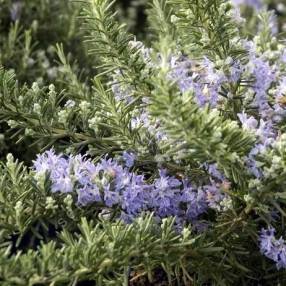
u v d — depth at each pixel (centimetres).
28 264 77
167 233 80
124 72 88
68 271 78
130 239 79
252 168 81
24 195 83
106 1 85
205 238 85
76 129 90
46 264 77
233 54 87
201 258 84
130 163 86
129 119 86
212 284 86
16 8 121
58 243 91
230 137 78
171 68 80
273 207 85
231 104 87
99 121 87
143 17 152
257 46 98
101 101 86
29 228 84
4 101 88
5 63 114
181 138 79
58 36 121
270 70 88
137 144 86
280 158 79
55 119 89
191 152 80
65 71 98
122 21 143
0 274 76
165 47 76
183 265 83
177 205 87
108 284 85
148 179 87
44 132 88
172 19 89
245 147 79
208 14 86
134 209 85
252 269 88
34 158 105
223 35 86
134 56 85
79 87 98
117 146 88
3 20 121
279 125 87
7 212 82
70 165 83
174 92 77
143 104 87
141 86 86
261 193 81
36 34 121
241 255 88
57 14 123
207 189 86
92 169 83
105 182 83
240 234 85
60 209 84
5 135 107
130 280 87
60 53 97
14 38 114
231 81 87
